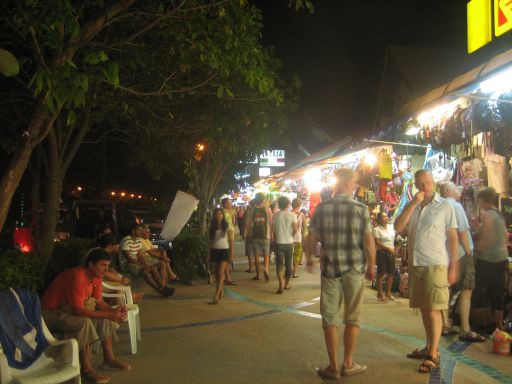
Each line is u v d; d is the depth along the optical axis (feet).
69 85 18.48
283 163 136.46
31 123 18.90
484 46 28.53
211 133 36.37
